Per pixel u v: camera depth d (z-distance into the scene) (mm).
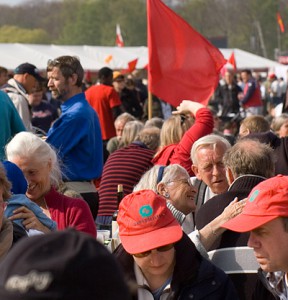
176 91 22109
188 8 192125
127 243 7898
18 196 9734
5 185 8648
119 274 3508
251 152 9828
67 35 193375
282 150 14445
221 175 12242
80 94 16062
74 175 15648
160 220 7918
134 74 57281
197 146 12367
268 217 7508
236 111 54781
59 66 15789
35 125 28734
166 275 8133
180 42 22062
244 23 191500
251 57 87125
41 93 27219
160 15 21984
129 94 41250
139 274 8188
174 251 8039
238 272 9109
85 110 15844
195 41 22078
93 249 3502
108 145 25375
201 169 12336
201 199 12695
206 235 9242
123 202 8117
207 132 15586
